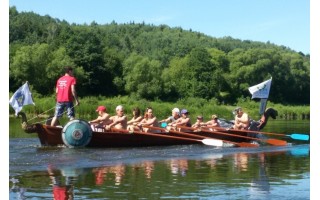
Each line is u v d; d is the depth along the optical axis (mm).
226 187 8320
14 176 9141
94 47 80625
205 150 14195
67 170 9922
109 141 14062
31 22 104875
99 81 79938
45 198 7375
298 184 8641
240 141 17281
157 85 79125
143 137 14703
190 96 83125
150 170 10078
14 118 31344
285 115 54750
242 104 77000
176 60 94875
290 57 96250
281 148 15297
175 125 16531
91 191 7871
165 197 7492
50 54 69500
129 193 7738
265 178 9227
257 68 91562
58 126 13711
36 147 13461
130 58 85125
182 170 10133
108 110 47719
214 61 91500
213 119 17812
